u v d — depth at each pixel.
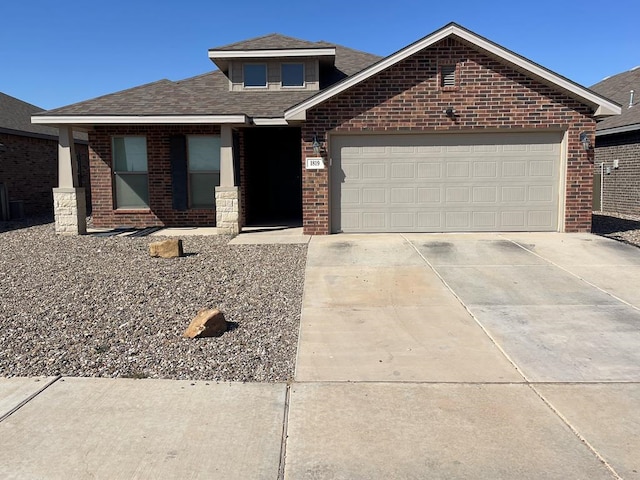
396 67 12.22
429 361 5.35
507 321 6.58
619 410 4.29
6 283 8.40
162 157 15.05
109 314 6.78
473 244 11.21
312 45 15.84
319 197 12.62
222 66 16.44
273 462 3.57
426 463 3.56
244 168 15.04
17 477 3.39
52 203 21.55
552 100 12.19
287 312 6.97
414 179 12.70
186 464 3.54
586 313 6.86
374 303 7.38
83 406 4.33
